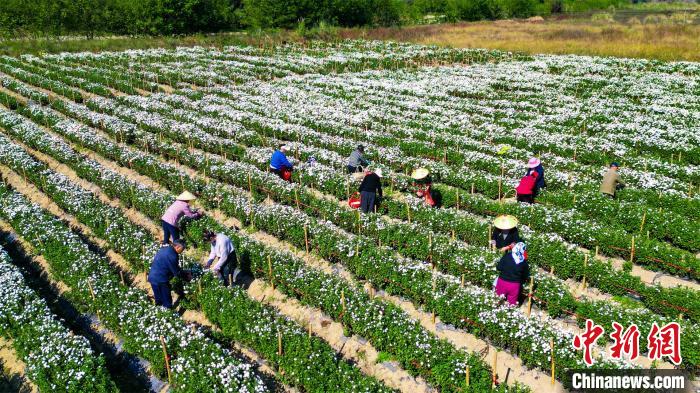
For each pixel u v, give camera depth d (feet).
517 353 41.04
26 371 39.81
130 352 41.78
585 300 44.60
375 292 50.49
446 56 178.40
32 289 50.31
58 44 192.44
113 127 94.99
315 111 108.88
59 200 68.95
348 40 224.33
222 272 50.60
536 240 53.62
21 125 98.58
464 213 62.95
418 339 39.45
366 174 63.72
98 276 49.49
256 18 270.26
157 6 243.81
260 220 62.03
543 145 87.04
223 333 44.34
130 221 64.18
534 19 293.84
